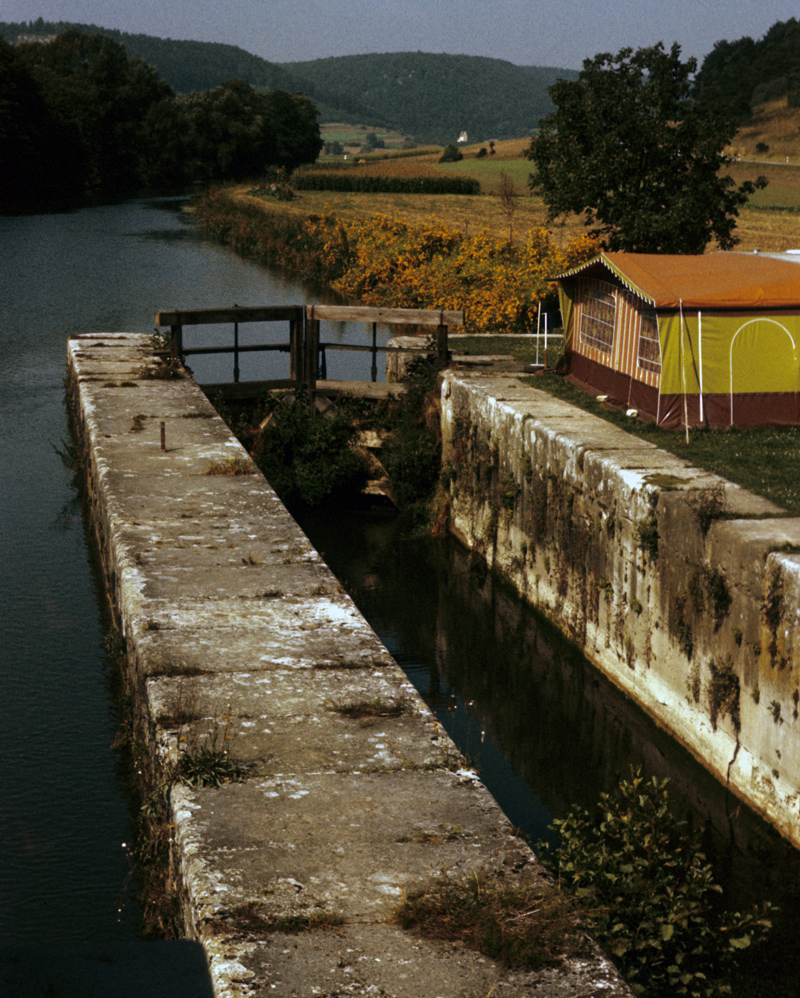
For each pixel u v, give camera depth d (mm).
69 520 17922
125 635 10461
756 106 152125
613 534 13141
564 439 14586
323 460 20781
